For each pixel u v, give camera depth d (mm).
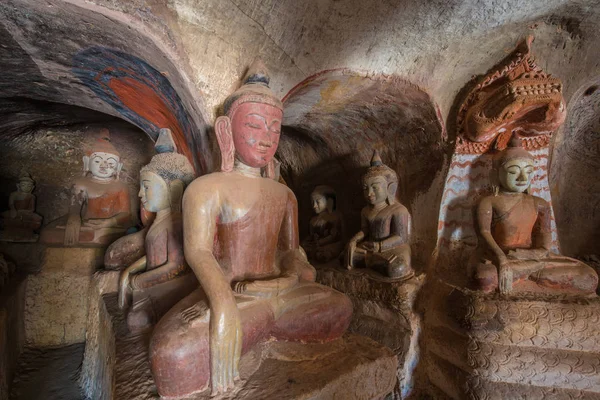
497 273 2373
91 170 4270
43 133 4062
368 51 2385
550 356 2113
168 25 1752
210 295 1324
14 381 2932
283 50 2113
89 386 2637
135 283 2039
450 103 2904
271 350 1625
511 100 2527
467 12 2223
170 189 2172
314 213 4922
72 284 3707
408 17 2209
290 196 1876
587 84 2859
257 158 1650
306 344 1693
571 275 2354
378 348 1769
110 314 2133
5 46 2027
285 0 1888
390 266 2957
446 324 2541
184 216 1542
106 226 4059
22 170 4191
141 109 2824
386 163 3668
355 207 4211
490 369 2191
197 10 1771
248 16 1885
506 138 2885
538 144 2938
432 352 2678
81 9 1640
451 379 2432
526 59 2576
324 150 4332
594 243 3805
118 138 4375
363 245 3369
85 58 2188
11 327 2998
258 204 1644
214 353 1269
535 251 2504
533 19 2373
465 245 3000
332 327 1719
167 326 1329
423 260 3182
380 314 3027
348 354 1678
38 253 3770
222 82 1973
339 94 2893
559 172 3564
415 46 2441
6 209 4207
